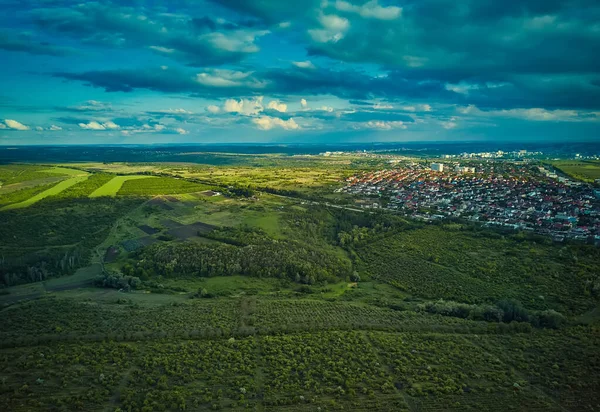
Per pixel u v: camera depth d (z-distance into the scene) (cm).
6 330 10812
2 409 7600
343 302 14188
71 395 8138
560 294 14162
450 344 10788
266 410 8025
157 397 8244
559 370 9481
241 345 10469
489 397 8500
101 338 10594
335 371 9394
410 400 8400
